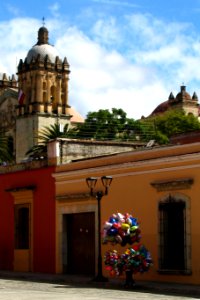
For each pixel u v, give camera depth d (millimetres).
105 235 23438
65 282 25766
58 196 29875
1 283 25328
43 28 103312
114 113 83312
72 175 29188
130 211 26016
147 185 25344
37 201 31516
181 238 24062
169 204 24422
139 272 23328
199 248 23109
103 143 33250
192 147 23719
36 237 31453
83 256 28812
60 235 29766
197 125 90500
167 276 24188
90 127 82125
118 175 26656
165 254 24531
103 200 27344
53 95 99875
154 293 20578
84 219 28812
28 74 100000
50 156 30969
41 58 99625
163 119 90875
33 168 31938
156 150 25125
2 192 34125
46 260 30719
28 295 19000
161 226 24609
